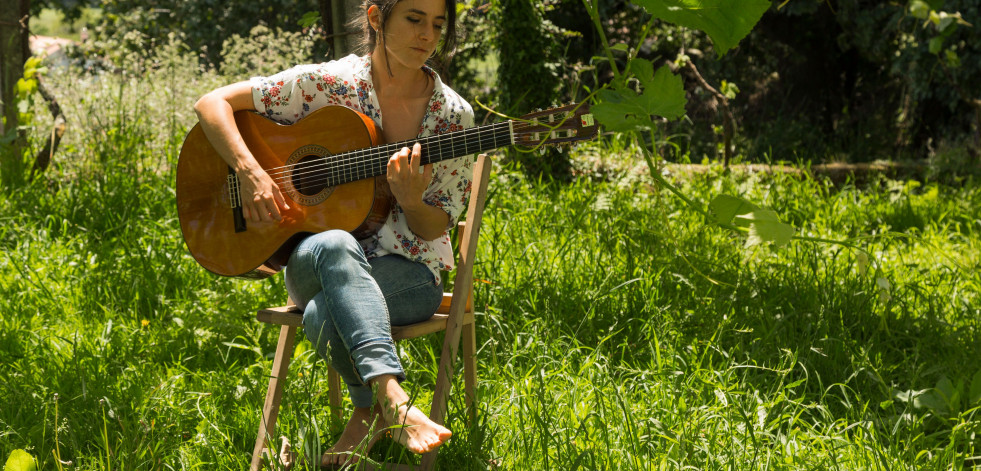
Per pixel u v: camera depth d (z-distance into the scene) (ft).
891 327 13.64
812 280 14.96
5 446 9.25
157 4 50.01
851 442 9.59
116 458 8.85
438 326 9.29
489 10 24.30
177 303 14.20
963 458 9.35
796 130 46.83
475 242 9.37
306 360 11.59
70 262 15.43
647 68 7.80
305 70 9.57
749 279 15.02
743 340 12.78
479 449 9.07
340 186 9.29
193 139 9.62
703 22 7.14
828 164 32.50
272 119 9.69
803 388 11.72
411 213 8.97
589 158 26.30
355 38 13.58
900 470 9.11
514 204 19.48
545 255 16.03
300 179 9.36
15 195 19.12
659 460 9.14
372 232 9.42
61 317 13.66
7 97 21.27
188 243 9.61
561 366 11.45
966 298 15.88
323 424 10.09
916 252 19.26
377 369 8.10
